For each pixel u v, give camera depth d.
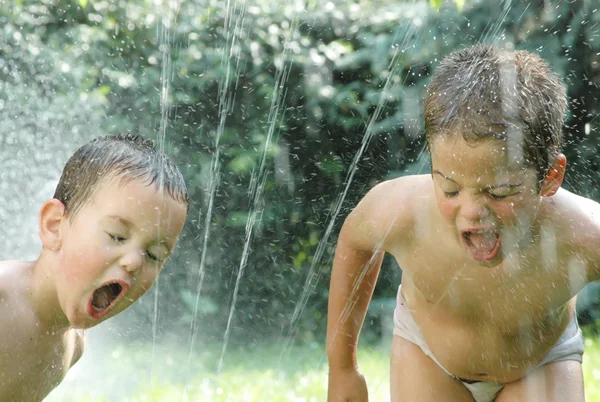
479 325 2.82
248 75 6.82
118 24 6.75
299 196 6.64
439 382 2.96
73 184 2.57
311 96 6.73
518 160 2.39
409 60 6.72
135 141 2.70
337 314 3.07
